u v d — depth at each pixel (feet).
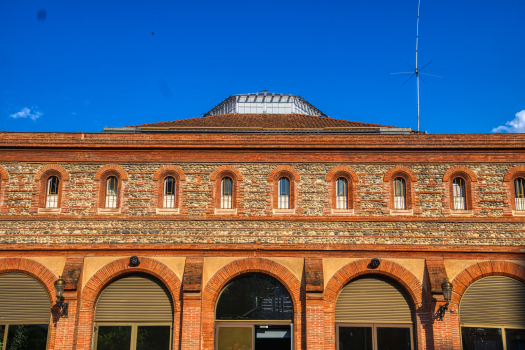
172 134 61.77
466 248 58.34
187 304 56.34
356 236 59.06
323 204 60.13
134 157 61.52
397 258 58.59
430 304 56.75
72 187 60.59
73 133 61.62
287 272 58.23
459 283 57.82
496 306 57.77
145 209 60.03
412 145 61.11
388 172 60.95
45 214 59.52
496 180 60.49
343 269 58.13
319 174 61.05
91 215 59.57
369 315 57.93
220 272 58.18
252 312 58.29
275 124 78.54
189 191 60.59
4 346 56.90
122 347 57.31
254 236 59.16
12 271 58.59
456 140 61.05
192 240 59.00
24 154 61.31
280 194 61.05
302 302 57.47
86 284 57.77
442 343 55.42
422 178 60.80
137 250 58.75
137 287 58.80
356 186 60.70
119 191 60.59
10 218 59.36
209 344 56.24
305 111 112.16
